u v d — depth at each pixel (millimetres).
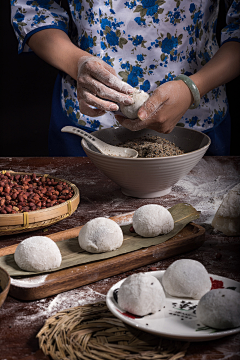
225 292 585
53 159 1514
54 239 878
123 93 1097
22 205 954
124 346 551
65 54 1371
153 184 1071
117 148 1166
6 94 3232
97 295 697
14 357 539
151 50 1565
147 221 855
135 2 1487
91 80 1137
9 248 814
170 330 565
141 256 787
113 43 1565
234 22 1596
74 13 1590
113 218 979
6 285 592
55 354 535
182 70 1623
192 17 1541
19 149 3357
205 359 536
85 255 786
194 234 858
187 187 1243
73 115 1673
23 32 1485
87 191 1213
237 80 2424
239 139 2543
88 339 566
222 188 1229
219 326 560
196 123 1699
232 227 912
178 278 653
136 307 593
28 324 614
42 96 3262
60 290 697
